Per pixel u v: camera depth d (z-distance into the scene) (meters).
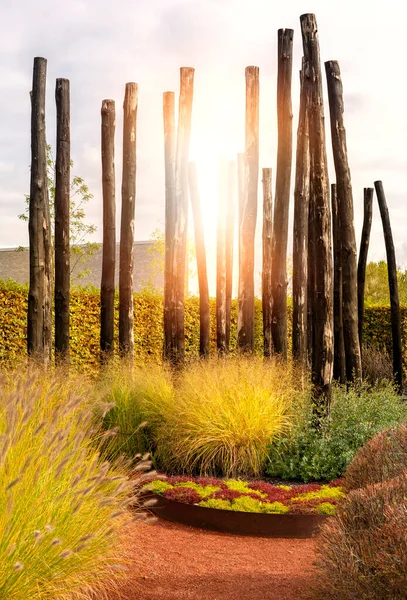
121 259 12.33
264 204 15.64
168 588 4.39
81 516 3.89
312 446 8.15
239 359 9.91
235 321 19.19
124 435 8.27
